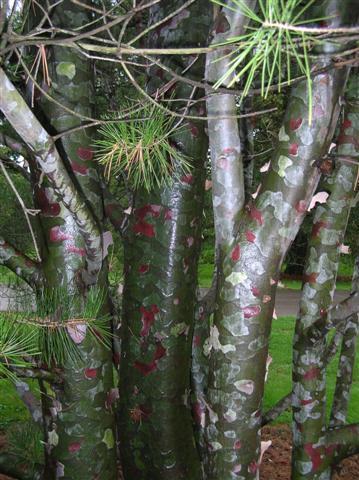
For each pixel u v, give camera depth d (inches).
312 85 51.6
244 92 32.3
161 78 73.5
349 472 128.7
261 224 53.8
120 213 81.4
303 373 68.6
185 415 76.9
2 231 127.2
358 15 49.3
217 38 49.8
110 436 70.7
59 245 66.8
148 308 73.0
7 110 43.3
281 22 28.5
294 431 71.5
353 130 64.9
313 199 65.9
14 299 65.9
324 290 67.1
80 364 66.1
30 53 69.7
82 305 65.0
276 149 54.4
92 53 73.5
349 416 162.9
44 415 71.2
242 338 55.2
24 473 78.2
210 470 59.6
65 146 67.7
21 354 53.1
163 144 56.7
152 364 73.4
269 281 54.7
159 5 75.2
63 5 67.9
